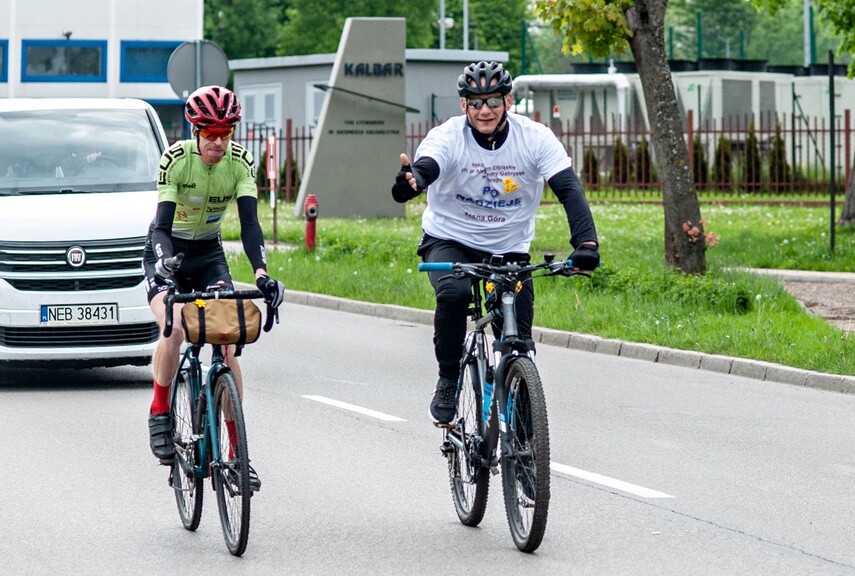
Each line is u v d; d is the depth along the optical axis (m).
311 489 19.98
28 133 31.09
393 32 76.00
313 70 106.62
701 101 109.12
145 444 23.17
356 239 58.06
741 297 39.84
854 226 65.75
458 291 17.33
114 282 28.16
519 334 17.12
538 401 15.88
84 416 25.77
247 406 26.89
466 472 17.86
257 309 16.69
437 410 17.80
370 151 76.38
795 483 20.69
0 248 27.80
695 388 30.03
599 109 108.12
